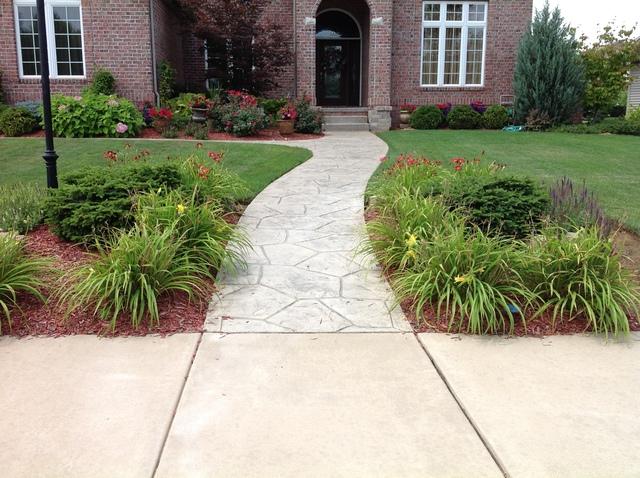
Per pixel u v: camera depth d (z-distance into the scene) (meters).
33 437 2.55
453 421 2.71
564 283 4.01
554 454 2.48
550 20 16.73
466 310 3.75
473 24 18.00
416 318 3.90
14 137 12.34
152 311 3.67
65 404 2.82
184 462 2.40
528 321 3.84
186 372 3.14
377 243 4.88
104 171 5.65
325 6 18.95
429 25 17.92
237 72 15.55
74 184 5.44
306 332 3.67
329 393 2.95
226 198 6.45
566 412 2.80
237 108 13.61
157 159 8.88
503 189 5.37
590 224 5.21
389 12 16.61
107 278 3.76
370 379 3.09
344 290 4.39
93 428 2.62
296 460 2.42
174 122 13.29
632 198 7.27
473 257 4.01
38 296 3.93
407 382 3.07
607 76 17.48
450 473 2.36
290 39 17.20
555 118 16.75
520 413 2.78
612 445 2.54
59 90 14.91
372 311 4.02
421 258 4.26
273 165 9.52
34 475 2.32
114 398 2.87
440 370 3.21
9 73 14.81
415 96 18.20
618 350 3.49
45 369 3.17
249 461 2.41
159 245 4.10
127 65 14.80
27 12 14.71
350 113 17.12
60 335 3.59
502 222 5.13
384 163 9.54
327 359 3.31
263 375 3.12
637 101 28.17
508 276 4.06
